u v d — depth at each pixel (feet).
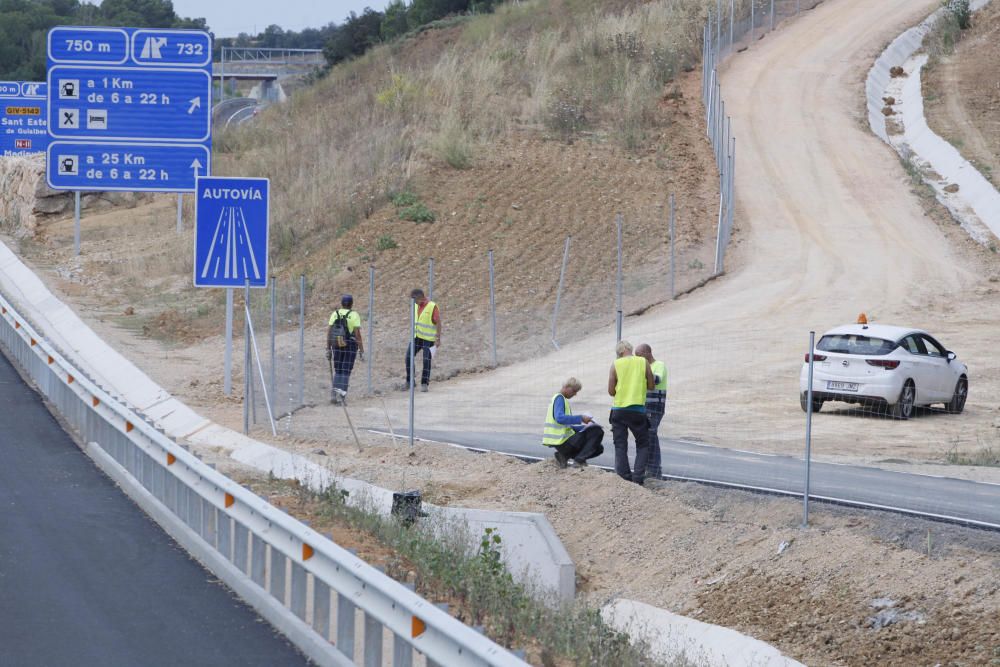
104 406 122.42
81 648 64.44
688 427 162.71
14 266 330.75
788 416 171.83
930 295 250.57
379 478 128.57
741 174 340.80
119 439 115.24
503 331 236.43
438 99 391.24
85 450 128.16
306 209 323.78
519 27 537.65
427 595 78.02
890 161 352.69
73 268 332.60
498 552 97.25
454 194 319.06
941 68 432.66
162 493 98.37
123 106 241.55
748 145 364.17
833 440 154.51
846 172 343.67
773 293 252.42
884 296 249.55
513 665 46.70
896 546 94.53
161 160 243.19
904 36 470.80
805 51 460.14
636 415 119.03
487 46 473.26
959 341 217.56
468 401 184.14
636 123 370.73
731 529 104.88
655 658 80.43
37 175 406.82
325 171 345.10
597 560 108.06
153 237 363.56
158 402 181.88
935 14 495.82
